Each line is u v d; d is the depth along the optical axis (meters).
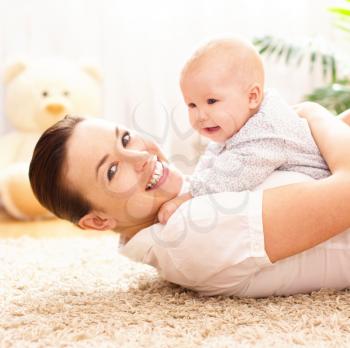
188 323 1.03
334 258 1.13
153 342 0.93
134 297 1.20
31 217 2.49
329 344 0.91
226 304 1.13
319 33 2.93
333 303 1.09
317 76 2.94
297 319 1.03
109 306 1.14
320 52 2.31
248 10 2.89
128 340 0.95
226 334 0.98
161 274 1.25
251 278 1.13
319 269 1.14
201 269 1.10
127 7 2.86
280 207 1.07
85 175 1.14
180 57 2.87
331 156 1.14
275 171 1.18
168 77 2.87
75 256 1.65
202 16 2.88
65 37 2.89
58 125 1.19
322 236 1.07
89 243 1.85
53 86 2.67
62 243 1.86
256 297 1.17
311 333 0.97
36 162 1.17
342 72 2.54
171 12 2.87
